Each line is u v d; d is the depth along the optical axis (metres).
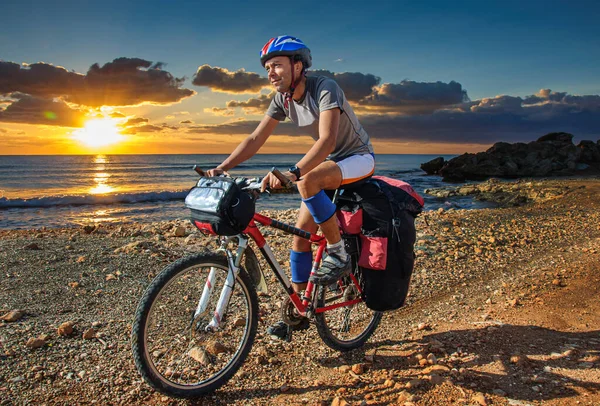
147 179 37.81
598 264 5.01
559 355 2.80
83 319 3.23
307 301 2.64
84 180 36.16
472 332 3.22
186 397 2.29
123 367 2.58
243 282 2.50
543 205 11.30
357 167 2.63
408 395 2.31
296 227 2.64
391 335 3.24
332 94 2.49
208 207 2.12
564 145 35.38
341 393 2.40
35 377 2.41
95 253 5.12
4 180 35.75
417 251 5.64
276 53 2.49
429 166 40.81
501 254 5.67
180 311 2.68
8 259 4.75
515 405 2.23
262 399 2.35
